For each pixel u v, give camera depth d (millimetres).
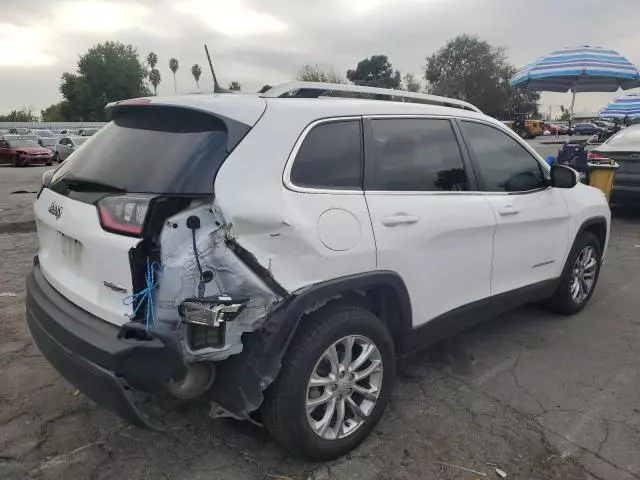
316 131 2906
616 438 3164
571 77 12961
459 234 3480
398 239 3070
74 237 2719
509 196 4004
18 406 3438
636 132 9797
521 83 12750
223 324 2465
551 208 4379
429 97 3736
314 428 2805
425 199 3324
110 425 3254
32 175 20969
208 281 2438
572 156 9773
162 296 2412
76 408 3428
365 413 3035
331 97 3174
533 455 3016
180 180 2465
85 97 68812
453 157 3645
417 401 3564
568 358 4195
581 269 5008
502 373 3953
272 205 2594
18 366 3945
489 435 3197
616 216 10102
